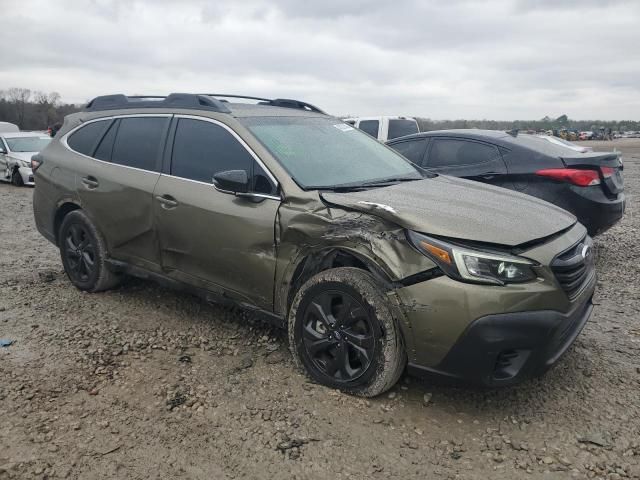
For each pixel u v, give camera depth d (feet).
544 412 10.77
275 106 15.85
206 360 12.85
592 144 185.78
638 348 13.57
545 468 9.18
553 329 9.89
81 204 16.48
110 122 16.61
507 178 20.92
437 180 14.39
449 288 9.83
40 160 18.16
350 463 9.28
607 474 9.00
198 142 14.08
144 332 14.37
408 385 11.71
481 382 9.96
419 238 10.25
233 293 13.12
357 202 11.18
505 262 9.84
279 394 11.35
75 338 13.94
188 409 10.81
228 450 9.59
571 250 11.07
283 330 14.51
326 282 11.27
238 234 12.55
